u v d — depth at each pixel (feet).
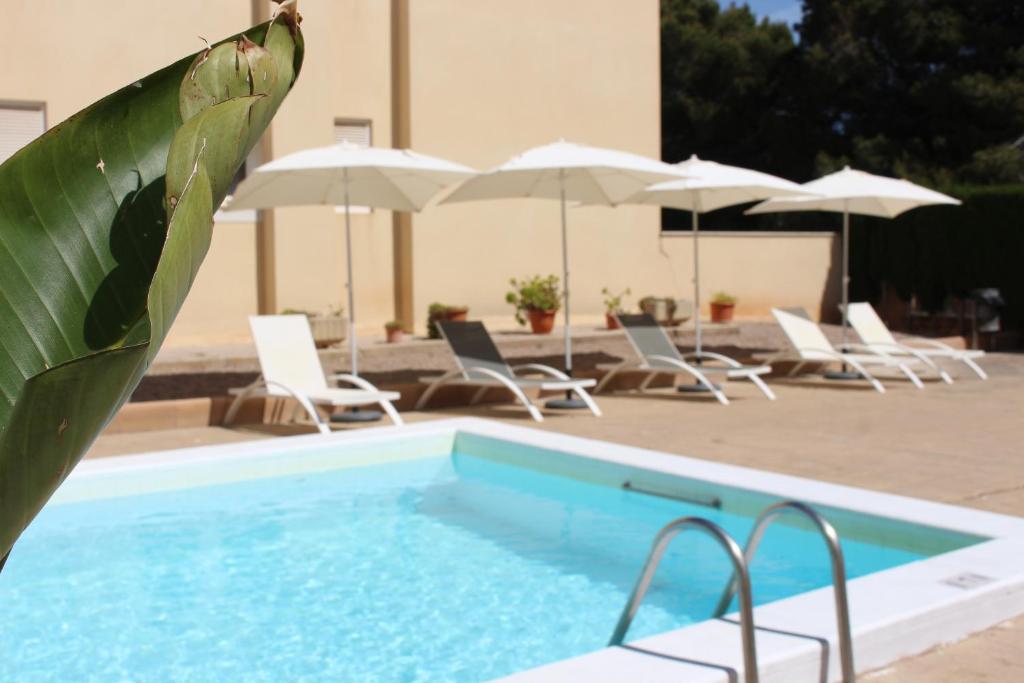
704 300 68.39
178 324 51.98
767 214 102.37
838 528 19.84
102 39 49.08
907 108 99.91
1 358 4.80
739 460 26.14
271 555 19.90
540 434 28.04
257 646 15.33
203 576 18.63
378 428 29.01
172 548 20.35
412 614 16.67
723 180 38.29
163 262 3.82
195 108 4.79
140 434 30.83
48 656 14.98
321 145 54.70
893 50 97.76
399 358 49.21
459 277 59.36
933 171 92.84
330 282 55.52
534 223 61.87
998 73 94.63
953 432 30.14
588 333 56.70
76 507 23.21
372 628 16.05
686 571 18.76
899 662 12.86
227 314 53.42
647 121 65.92
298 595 17.61
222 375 43.27
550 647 15.21
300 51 5.19
